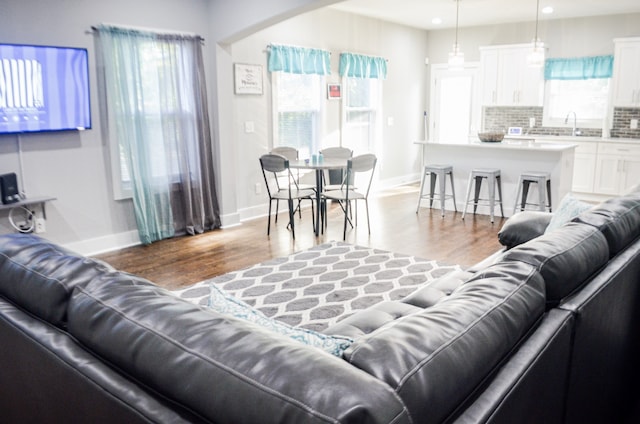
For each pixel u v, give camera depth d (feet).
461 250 16.11
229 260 15.25
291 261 15.08
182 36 17.13
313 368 2.98
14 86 13.51
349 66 24.34
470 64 29.25
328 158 20.66
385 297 12.32
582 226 6.36
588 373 5.43
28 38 13.83
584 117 26.53
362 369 3.18
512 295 4.43
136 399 3.44
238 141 20.07
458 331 3.70
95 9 15.08
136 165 16.34
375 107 27.04
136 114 16.12
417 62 29.89
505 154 20.61
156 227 17.17
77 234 15.51
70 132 14.96
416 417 3.01
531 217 10.03
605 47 25.38
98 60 15.33
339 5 22.58
